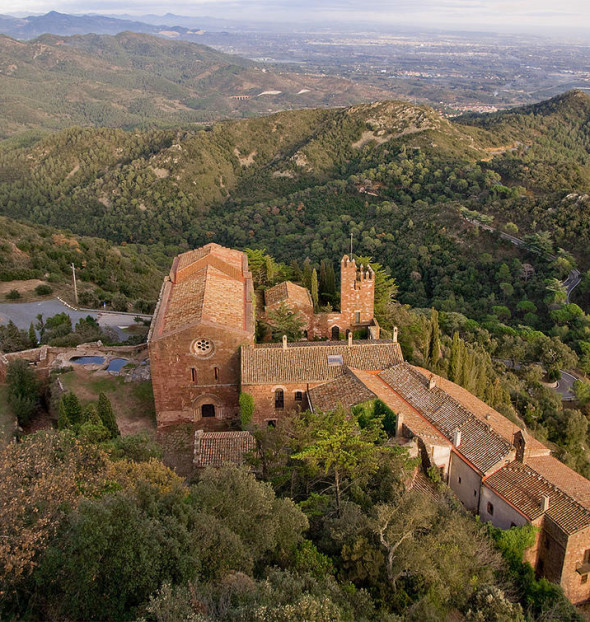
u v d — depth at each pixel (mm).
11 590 20078
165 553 21406
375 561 26219
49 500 23312
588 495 33531
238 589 20391
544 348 88250
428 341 60531
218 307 50406
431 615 23234
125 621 19609
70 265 102812
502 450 36000
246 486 27734
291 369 46375
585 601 32688
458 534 28250
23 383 50531
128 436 38156
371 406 41062
